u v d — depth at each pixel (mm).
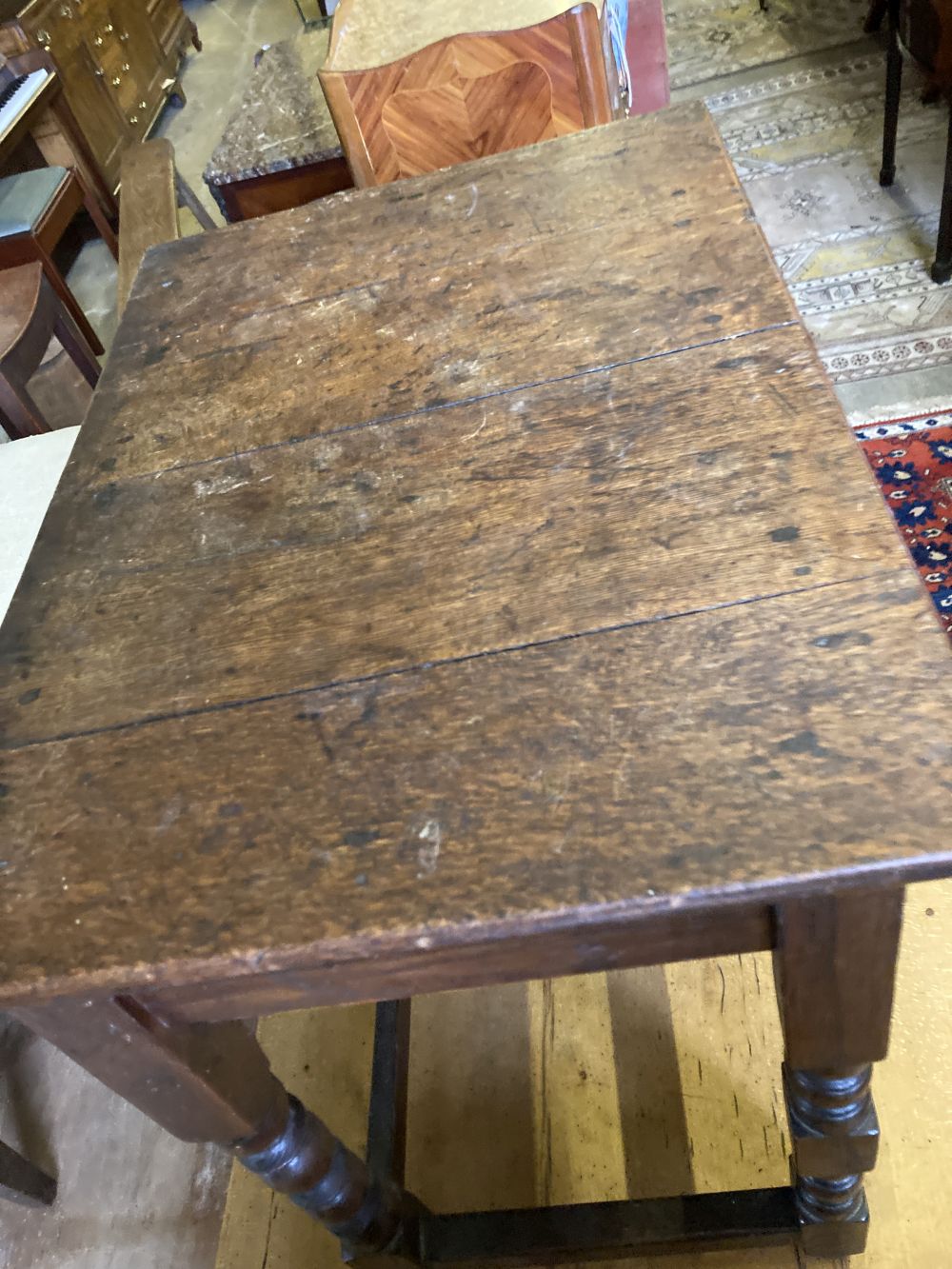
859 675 538
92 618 732
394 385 847
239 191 1708
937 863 462
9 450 1590
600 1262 1046
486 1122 1176
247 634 682
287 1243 1140
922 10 1718
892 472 1693
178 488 821
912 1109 1071
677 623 593
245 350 948
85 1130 1284
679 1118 1129
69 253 3289
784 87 2719
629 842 504
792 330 757
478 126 1457
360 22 1388
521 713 578
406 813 550
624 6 1665
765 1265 1018
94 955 534
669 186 955
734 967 1226
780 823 491
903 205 2221
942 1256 982
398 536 713
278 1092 779
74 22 3207
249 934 520
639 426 728
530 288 895
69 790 621
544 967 642
